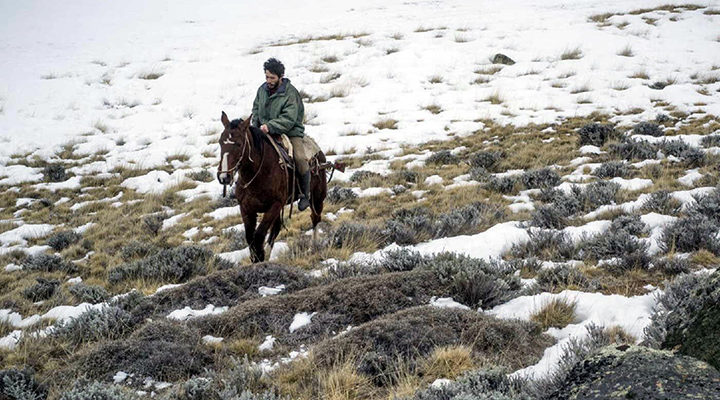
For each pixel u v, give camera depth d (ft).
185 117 80.28
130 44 119.75
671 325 12.89
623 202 36.78
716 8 111.86
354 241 35.06
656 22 107.04
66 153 69.62
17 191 59.82
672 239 27.61
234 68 98.22
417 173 52.70
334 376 17.24
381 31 117.70
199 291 26.89
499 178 46.91
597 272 25.81
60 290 32.76
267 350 21.13
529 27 111.45
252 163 28.30
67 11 161.48
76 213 53.06
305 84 89.04
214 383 18.04
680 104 69.15
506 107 74.64
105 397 16.98
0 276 36.70
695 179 39.96
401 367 17.57
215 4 166.71
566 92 78.28
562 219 34.71
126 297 27.30
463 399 13.05
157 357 20.07
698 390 9.43
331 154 63.67
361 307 23.08
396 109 77.10
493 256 30.63
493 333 19.45
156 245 41.68
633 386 9.89
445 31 113.29
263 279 27.84
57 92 89.15
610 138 56.44
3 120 79.00
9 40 128.77
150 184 60.13
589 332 18.97
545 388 14.84
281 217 32.42
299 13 149.59
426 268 26.23
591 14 117.50
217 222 46.16
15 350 22.97
